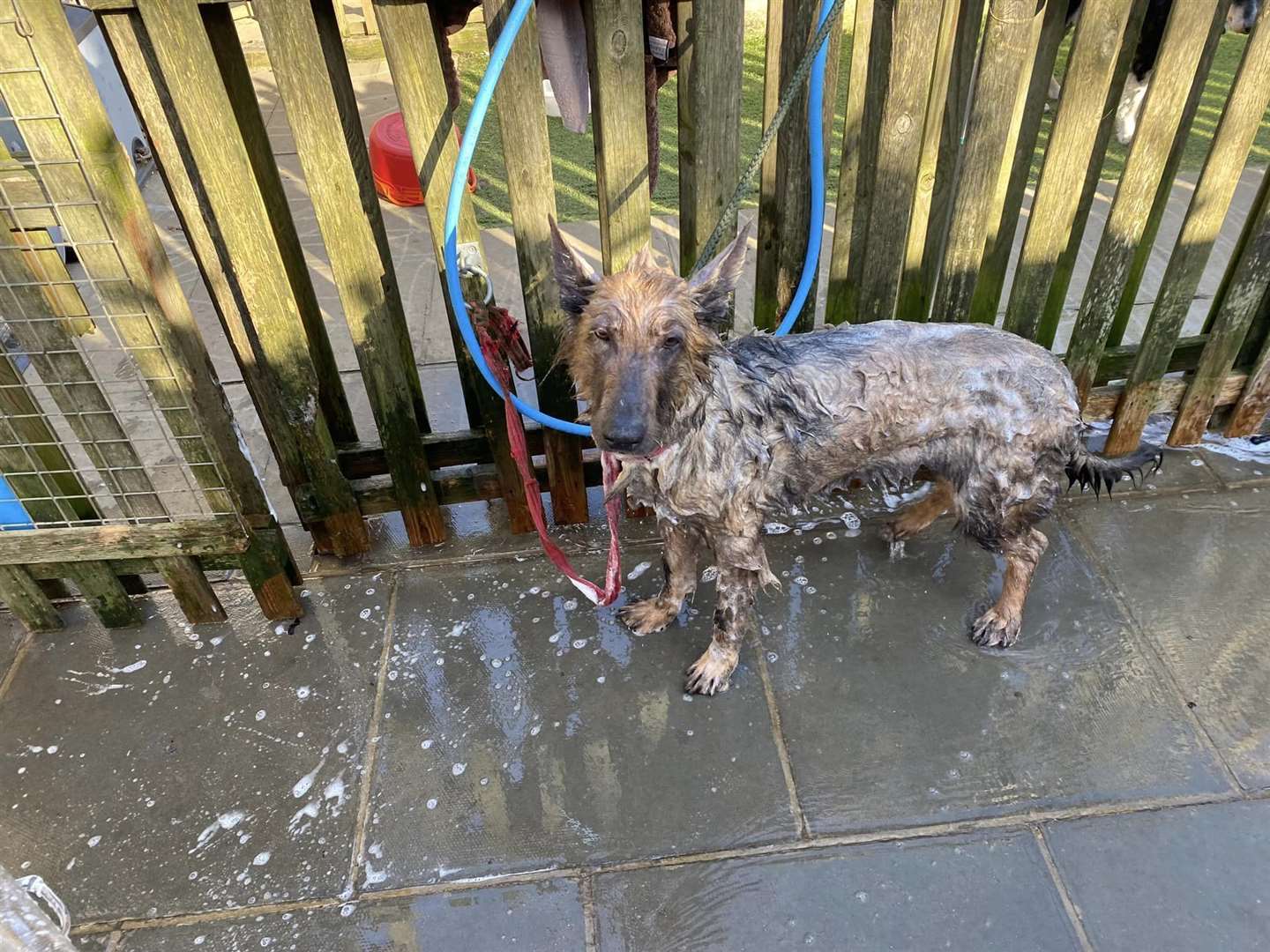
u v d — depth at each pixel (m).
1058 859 2.56
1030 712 2.95
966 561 3.49
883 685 3.05
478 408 3.52
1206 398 3.78
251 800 2.81
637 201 3.00
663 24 2.94
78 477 3.12
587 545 3.66
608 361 2.26
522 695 3.08
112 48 2.42
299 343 2.99
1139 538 3.53
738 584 2.92
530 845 2.66
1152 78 2.94
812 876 2.55
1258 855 2.54
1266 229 3.29
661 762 2.86
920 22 2.70
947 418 2.81
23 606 3.27
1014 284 3.42
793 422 2.75
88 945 2.47
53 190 2.42
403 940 2.46
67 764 2.93
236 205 2.67
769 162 3.17
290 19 2.41
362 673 3.18
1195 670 3.05
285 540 3.43
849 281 3.55
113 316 2.63
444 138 2.75
